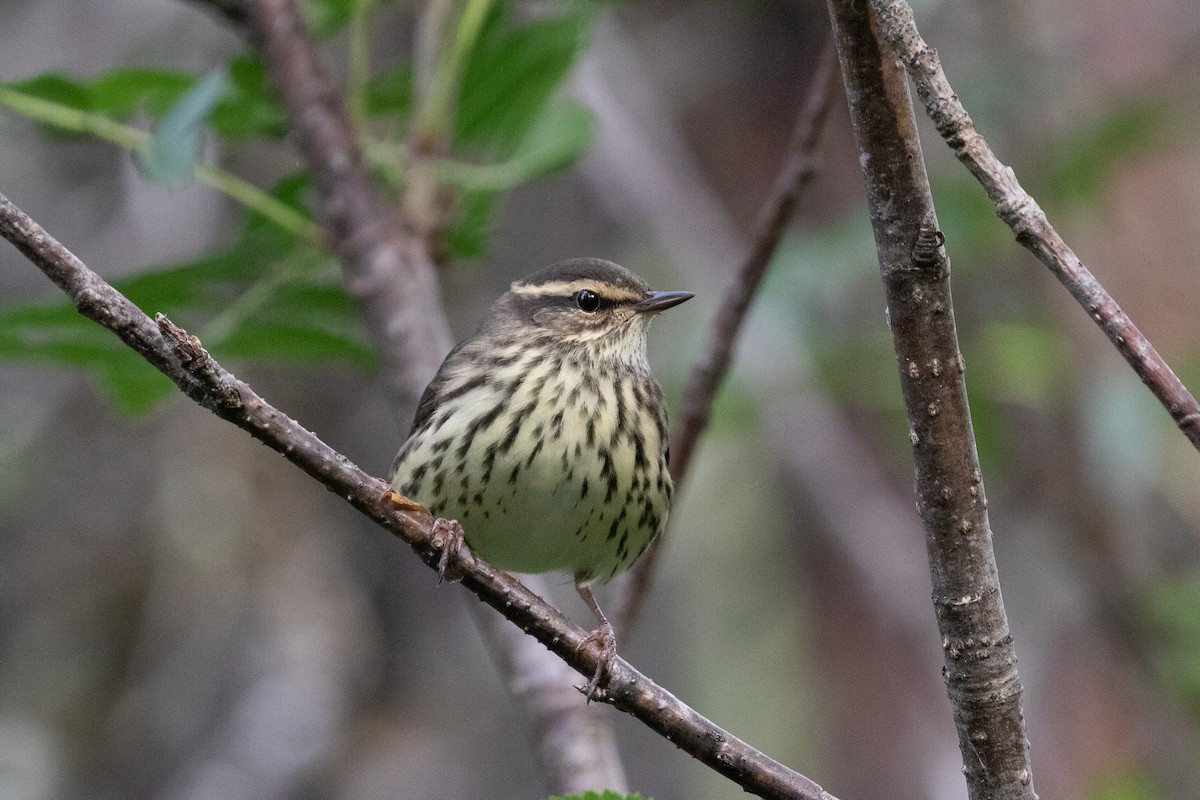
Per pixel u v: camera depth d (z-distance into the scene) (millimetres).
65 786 13445
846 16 4910
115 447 14422
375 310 9305
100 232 14188
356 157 9320
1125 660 11742
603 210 15102
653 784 14383
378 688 13789
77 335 8859
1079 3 13406
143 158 8352
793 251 11898
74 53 14312
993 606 5406
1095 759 12656
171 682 13727
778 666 15617
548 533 8891
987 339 12016
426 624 13922
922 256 5113
